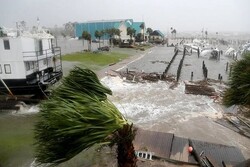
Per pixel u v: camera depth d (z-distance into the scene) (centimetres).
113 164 1309
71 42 11462
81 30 12838
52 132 358
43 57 2572
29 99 2291
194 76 4125
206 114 2195
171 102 2573
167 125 1934
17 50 2219
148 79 3631
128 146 452
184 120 2047
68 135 355
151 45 11144
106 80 3462
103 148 1440
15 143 1611
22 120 2012
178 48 9056
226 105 754
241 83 691
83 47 8475
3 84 2256
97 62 5162
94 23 12006
